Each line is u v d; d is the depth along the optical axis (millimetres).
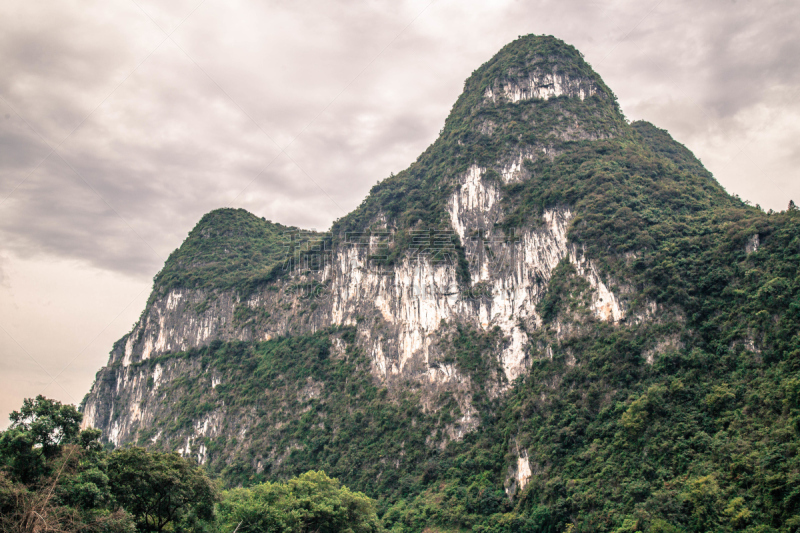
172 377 177750
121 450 62219
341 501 87500
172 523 65688
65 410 57906
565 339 108688
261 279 173750
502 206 132875
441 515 99750
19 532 46500
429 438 117438
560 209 121438
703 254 101688
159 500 61344
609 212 114375
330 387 140625
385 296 141250
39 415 56750
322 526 82688
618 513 80062
